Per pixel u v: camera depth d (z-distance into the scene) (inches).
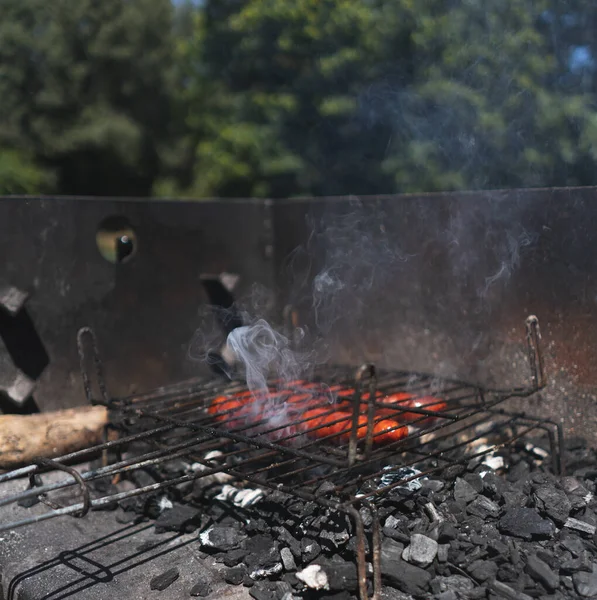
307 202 155.7
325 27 259.9
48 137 542.9
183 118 576.4
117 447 108.3
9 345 124.6
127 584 79.7
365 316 145.3
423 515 83.0
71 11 557.3
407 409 89.8
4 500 64.0
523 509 83.4
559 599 70.9
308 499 71.9
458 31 222.4
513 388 108.2
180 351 151.5
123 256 142.9
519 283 116.0
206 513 97.0
